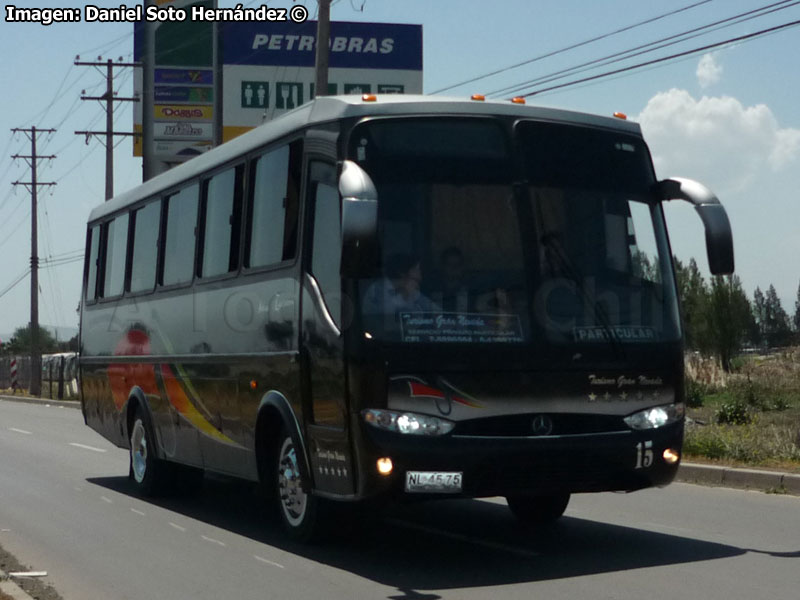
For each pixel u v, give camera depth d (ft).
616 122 33.17
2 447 78.74
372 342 29.22
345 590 28.76
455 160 30.99
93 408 58.34
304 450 32.65
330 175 31.50
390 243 29.96
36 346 214.90
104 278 56.95
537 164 31.65
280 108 174.29
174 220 46.14
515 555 33.04
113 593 29.40
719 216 31.24
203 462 42.47
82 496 50.42
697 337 130.21
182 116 176.55
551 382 30.17
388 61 175.73
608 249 31.76
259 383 35.94
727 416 74.64
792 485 46.93
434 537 36.45
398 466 29.01
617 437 30.63
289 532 35.53
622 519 40.04
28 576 31.76
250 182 38.01
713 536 36.14
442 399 29.32
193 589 29.68
